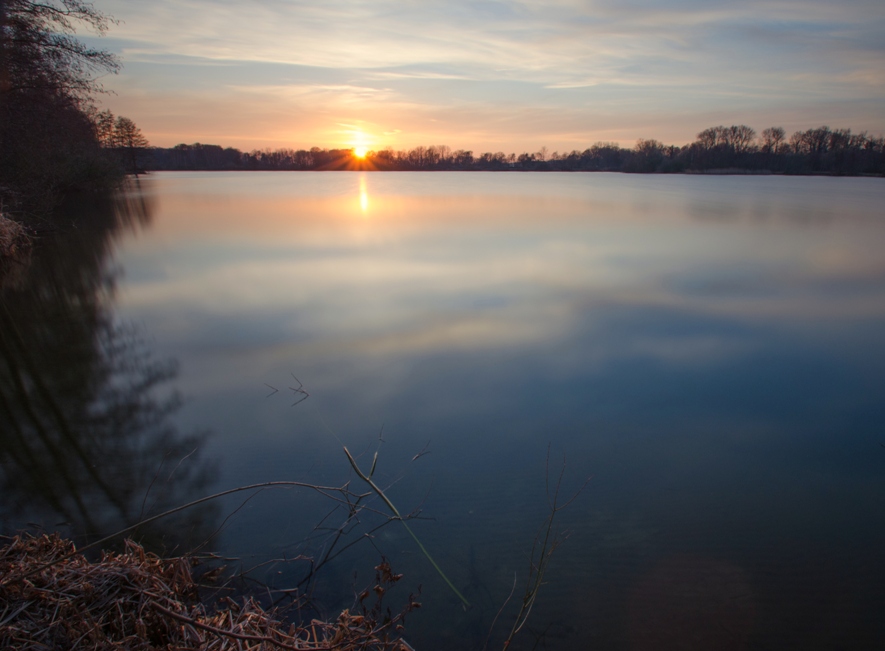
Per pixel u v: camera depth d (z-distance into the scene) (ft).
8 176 53.06
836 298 32.78
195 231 63.36
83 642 8.11
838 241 54.44
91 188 104.27
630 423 18.02
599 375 21.79
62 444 16.71
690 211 85.20
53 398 19.92
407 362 23.08
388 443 16.81
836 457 16.07
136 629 8.35
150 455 16.10
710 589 11.17
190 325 28.19
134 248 51.70
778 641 9.98
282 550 12.19
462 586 11.21
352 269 41.47
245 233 61.57
